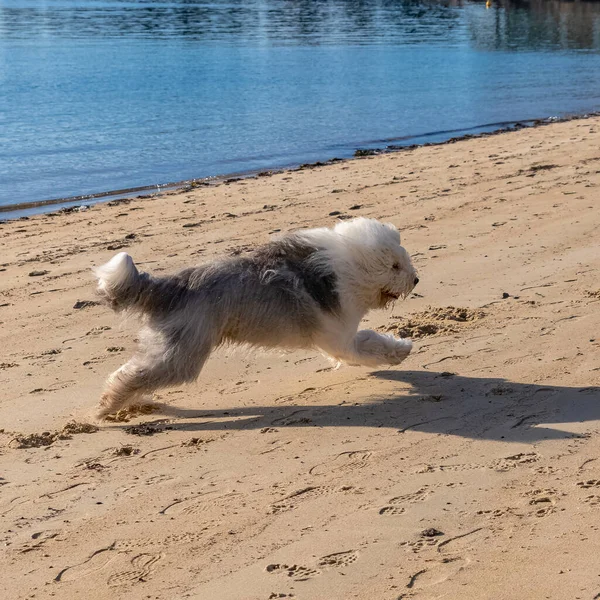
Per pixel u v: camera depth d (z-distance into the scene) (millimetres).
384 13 45438
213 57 25141
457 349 5891
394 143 13656
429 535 4402
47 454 5047
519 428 5102
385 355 5582
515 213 8266
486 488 4660
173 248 7727
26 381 5723
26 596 4191
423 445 5004
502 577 4184
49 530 4516
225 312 5227
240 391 5613
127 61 23891
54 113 15883
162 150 12930
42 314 6539
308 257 5359
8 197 10156
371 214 8461
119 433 5230
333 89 19562
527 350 5836
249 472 4852
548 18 41531
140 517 4574
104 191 10500
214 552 4367
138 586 4223
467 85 20516
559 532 4379
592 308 6289
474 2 53125
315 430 5180
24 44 27828
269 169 11719
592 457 4836
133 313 5293
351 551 4340
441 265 7086
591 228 7738
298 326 5336
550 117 16016
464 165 11062
